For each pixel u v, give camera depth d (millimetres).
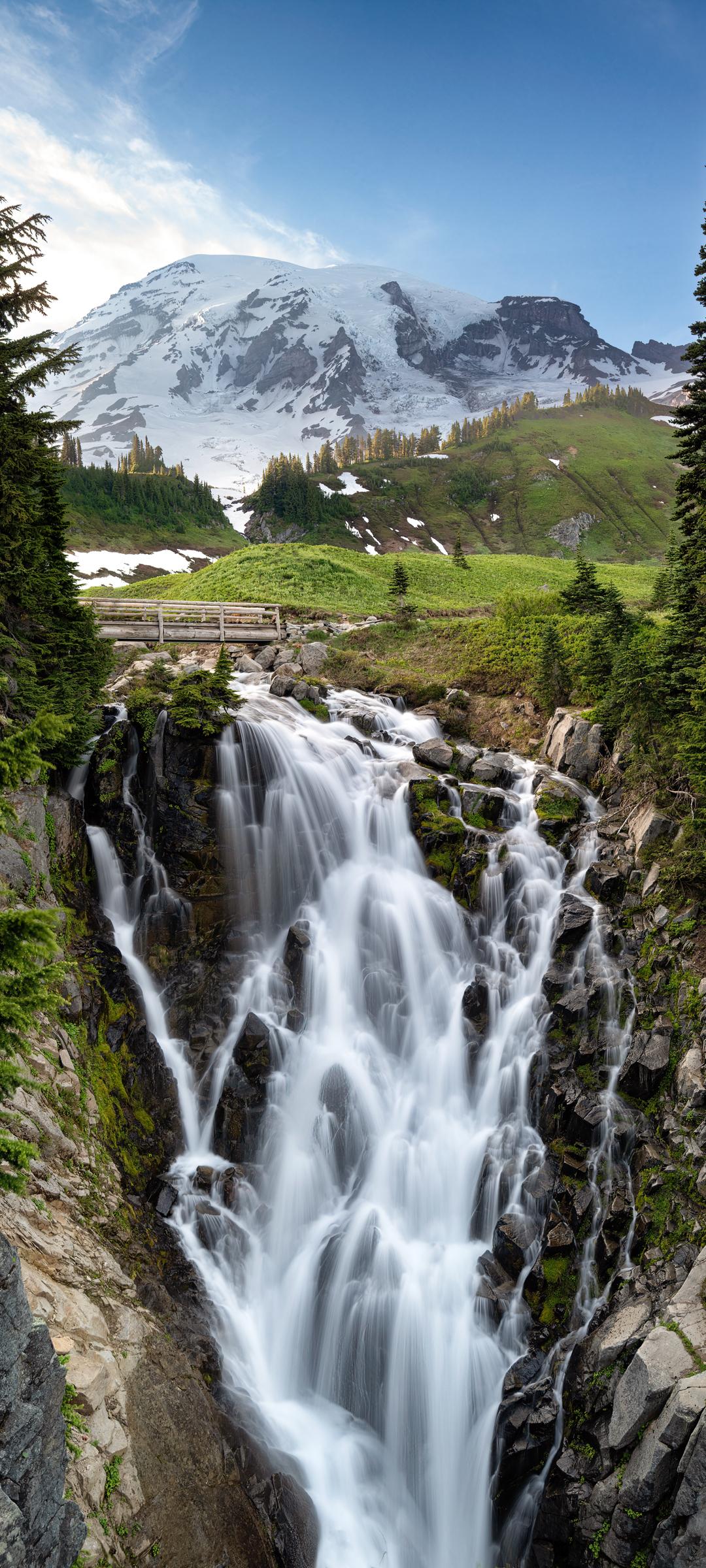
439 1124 20844
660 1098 18562
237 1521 12625
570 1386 15375
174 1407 12797
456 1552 15914
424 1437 16719
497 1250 18047
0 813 9023
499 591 65500
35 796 20734
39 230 19859
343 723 31750
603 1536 13570
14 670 21188
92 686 24062
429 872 25375
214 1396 14430
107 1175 16359
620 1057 19641
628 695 26344
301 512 171250
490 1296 17250
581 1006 20500
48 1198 14078
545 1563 14359
